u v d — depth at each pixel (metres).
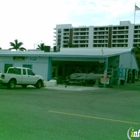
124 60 35.06
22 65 33.38
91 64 34.19
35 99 14.12
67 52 33.00
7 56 34.25
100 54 28.89
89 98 15.97
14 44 80.25
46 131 6.84
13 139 6.04
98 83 29.33
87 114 9.69
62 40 163.62
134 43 147.50
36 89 22.16
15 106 11.00
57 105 11.98
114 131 7.12
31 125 7.46
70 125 7.64
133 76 40.41
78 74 31.52
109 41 151.38
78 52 32.91
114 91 22.80
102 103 13.53
